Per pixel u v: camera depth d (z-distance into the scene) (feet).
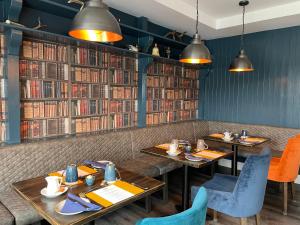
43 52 8.54
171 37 13.21
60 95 9.11
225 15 12.55
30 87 8.27
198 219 3.22
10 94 7.33
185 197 8.62
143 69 11.79
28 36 7.99
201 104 16.17
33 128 8.43
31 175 7.55
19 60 7.91
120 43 11.18
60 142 8.33
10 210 6.09
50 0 8.22
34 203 4.62
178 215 3.01
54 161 8.10
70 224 3.89
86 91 9.93
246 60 10.44
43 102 8.66
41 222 6.50
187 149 8.84
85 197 4.84
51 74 8.80
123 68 11.37
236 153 10.92
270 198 10.50
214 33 14.05
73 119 9.53
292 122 12.67
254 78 13.92
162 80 13.51
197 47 8.42
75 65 9.47
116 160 10.16
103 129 10.68
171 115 14.23
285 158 8.77
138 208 9.39
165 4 9.95
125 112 11.64
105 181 5.71
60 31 9.17
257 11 11.72
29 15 8.30
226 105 15.16
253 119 14.08
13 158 7.18
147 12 10.73
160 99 13.43
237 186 6.39
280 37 12.87
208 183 7.85
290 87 12.66
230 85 14.93
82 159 8.91
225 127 14.67
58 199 4.81
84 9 5.18
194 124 14.47
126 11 10.60
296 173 9.15
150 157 11.07
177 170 13.64
